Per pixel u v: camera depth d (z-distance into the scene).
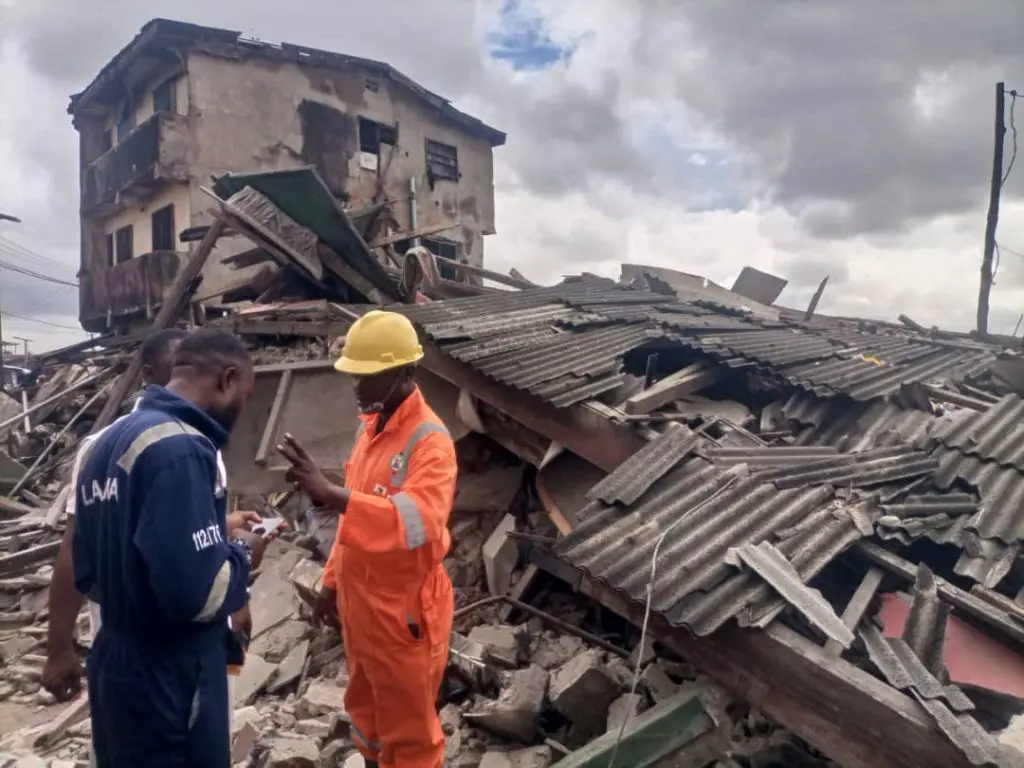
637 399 5.04
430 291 9.56
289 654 4.82
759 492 3.85
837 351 6.64
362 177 19.66
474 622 5.05
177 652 2.24
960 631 3.31
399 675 2.71
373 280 9.86
